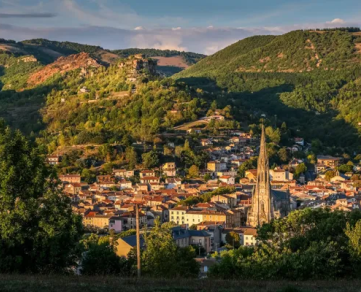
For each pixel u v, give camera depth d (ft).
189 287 333.42
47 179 428.15
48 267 393.91
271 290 327.67
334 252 406.41
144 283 343.67
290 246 447.01
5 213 383.86
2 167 390.63
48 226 384.68
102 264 442.91
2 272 378.12
